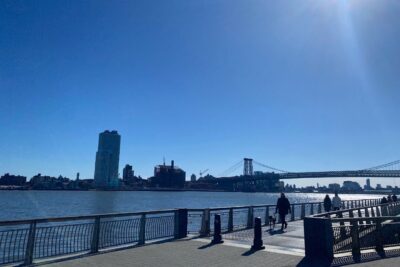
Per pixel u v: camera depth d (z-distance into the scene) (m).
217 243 13.12
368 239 11.70
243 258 10.46
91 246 11.12
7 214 63.78
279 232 17.42
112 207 86.19
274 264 9.70
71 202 113.94
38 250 9.77
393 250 11.63
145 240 13.13
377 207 24.34
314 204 30.58
